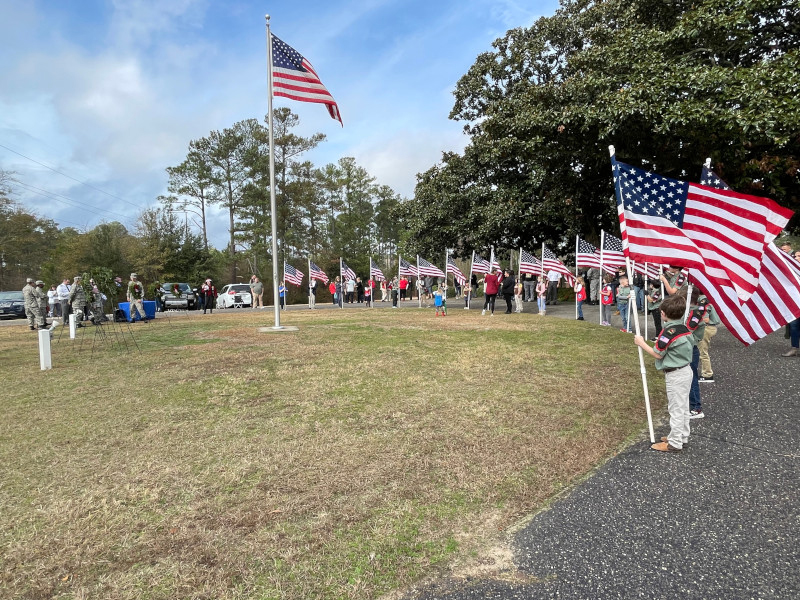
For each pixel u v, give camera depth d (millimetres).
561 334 11789
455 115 26281
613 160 5125
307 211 46781
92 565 2889
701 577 2652
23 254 43812
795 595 2480
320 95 12680
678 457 4230
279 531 3207
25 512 3535
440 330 12953
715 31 12828
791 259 5828
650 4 15852
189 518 3396
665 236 4926
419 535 3137
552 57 22844
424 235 26547
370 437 4883
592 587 2598
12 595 2637
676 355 4312
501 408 5734
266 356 9211
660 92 12547
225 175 46438
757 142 12234
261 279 48500
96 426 5434
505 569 2775
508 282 18703
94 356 10039
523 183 22766
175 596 2590
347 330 13164
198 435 5062
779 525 3121
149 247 38906
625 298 11859
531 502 3533
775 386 6277
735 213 5316
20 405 6406
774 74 11516
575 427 5055
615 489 3693
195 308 29547
